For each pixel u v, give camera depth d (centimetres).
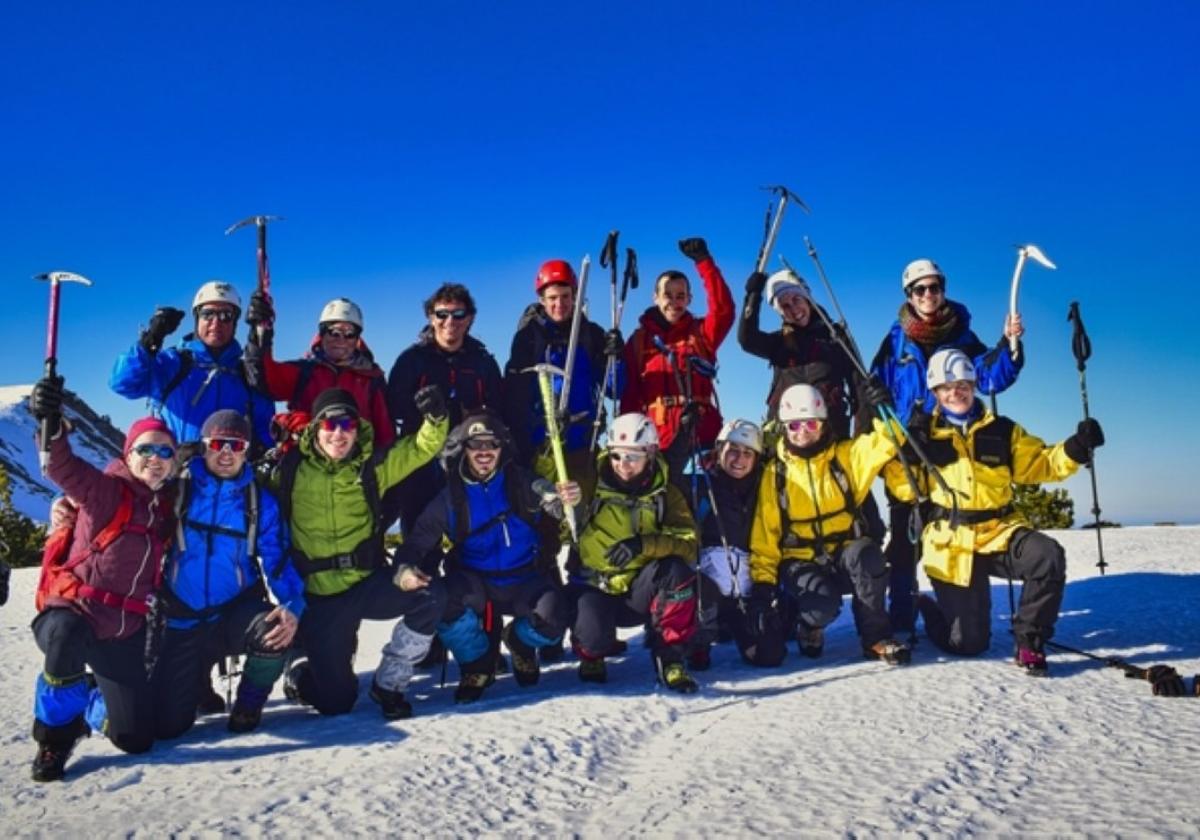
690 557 582
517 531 579
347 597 542
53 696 436
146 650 475
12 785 427
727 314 744
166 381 621
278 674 516
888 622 602
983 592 596
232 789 405
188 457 504
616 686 573
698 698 536
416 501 664
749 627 611
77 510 480
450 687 610
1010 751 414
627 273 689
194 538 505
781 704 510
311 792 397
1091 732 436
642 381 725
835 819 345
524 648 592
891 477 627
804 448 617
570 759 431
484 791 393
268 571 519
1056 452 597
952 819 341
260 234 640
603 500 593
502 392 694
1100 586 859
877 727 456
